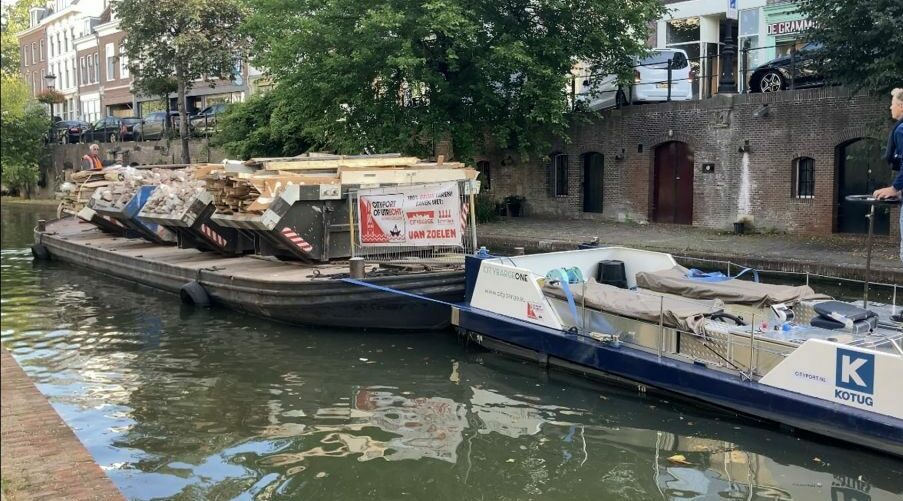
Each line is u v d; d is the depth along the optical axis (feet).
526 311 30.27
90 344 35.22
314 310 35.91
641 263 33.09
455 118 70.18
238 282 39.01
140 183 55.47
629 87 70.69
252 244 47.03
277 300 36.83
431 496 19.33
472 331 32.19
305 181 39.55
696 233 61.16
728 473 20.35
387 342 34.27
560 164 76.89
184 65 110.93
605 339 27.14
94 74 178.60
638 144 69.10
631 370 25.98
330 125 69.62
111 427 24.48
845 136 55.47
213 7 107.65
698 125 64.39
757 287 27.61
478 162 83.30
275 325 37.86
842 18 45.60
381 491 19.63
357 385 28.35
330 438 23.21
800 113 57.88
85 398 27.40
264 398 27.07
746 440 22.38
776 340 22.77
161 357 32.68
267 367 30.86
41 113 144.77
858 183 56.24
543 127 72.28
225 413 25.59
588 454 21.75
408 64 61.36
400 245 37.40
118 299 45.98
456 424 24.23
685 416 24.27
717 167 63.36
